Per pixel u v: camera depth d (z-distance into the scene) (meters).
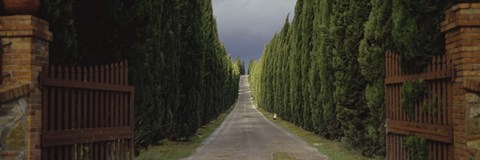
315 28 22.75
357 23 14.38
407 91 7.11
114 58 9.21
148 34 10.30
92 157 6.39
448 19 5.88
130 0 9.51
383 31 11.04
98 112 6.53
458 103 5.66
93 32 8.92
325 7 18.97
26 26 5.23
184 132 22.86
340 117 15.43
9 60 5.26
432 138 6.41
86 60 8.72
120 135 7.08
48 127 5.60
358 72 14.34
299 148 18.11
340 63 14.95
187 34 23.23
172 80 19.61
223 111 65.56
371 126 12.60
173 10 20.42
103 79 6.61
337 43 15.23
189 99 23.27
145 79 12.76
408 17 7.43
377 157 12.65
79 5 8.56
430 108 6.54
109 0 8.92
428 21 7.02
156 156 14.59
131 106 7.51
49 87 5.60
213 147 19.39
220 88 56.88
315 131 25.00
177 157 15.30
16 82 5.24
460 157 5.64
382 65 11.48
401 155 7.66
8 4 5.31
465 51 5.50
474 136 5.45
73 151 6.05
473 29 5.50
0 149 5.14
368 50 12.12
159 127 15.61
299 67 32.41
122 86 7.14
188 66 23.30
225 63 71.75
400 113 7.68
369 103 12.31
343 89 14.77
